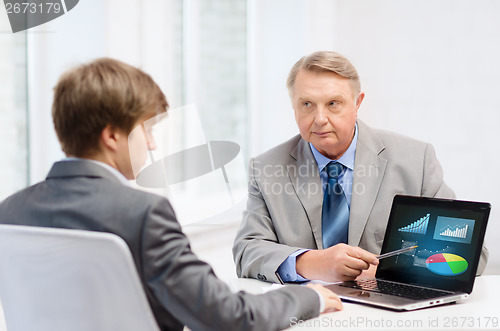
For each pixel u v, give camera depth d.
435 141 3.85
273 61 4.18
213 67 3.89
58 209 1.10
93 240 0.99
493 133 3.70
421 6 3.81
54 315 1.09
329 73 1.63
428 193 1.76
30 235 1.05
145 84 1.17
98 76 1.13
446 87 3.79
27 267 1.09
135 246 1.04
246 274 1.68
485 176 3.74
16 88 2.53
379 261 1.57
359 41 4.00
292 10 4.08
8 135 2.51
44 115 2.58
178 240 1.08
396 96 3.93
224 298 1.09
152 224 1.05
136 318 1.04
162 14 2.97
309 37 3.99
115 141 1.14
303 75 1.65
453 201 1.50
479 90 3.71
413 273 1.50
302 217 1.76
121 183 1.14
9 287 1.15
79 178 1.13
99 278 1.03
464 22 3.71
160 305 1.10
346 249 1.54
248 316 1.11
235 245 1.79
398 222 1.57
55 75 2.55
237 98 4.13
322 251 1.58
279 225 1.77
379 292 1.42
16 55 2.52
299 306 1.21
